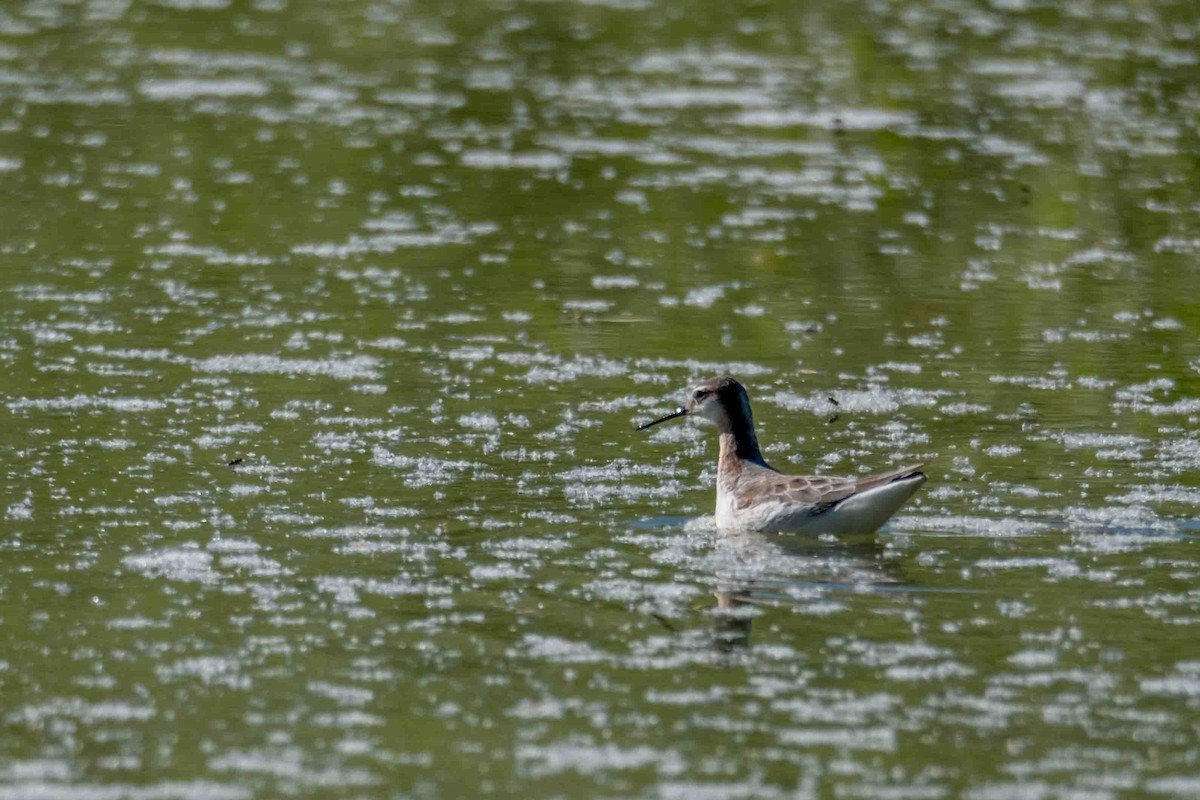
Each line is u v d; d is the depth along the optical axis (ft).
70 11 135.23
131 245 76.59
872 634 37.22
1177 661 35.60
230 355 61.41
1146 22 131.34
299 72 114.83
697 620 38.09
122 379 58.13
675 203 85.05
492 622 37.83
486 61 118.83
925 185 88.74
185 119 101.19
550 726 32.55
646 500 47.60
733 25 131.44
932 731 32.37
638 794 29.71
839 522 44.01
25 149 93.25
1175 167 92.17
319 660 35.58
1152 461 50.67
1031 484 48.52
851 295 70.85
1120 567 41.50
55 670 34.94
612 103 106.73
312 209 83.35
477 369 60.64
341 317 66.85
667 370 60.95
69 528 43.78
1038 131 99.76
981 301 70.03
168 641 36.50
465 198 85.40
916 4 138.21
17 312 66.08
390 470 49.47
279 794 29.71
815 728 32.53
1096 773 30.63
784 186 88.33
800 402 57.21
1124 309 68.95
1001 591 39.96
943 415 55.77
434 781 30.17
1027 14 134.62
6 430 52.21
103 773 30.48
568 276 73.05
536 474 49.60
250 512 45.32
